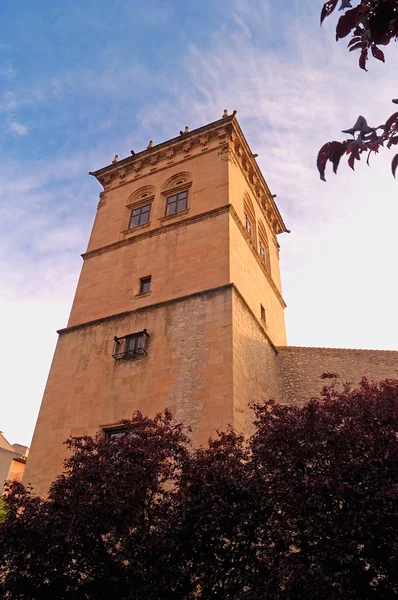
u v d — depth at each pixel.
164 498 9.62
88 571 8.83
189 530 8.17
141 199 23.39
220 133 23.31
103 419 15.59
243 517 8.20
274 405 10.42
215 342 15.48
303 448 8.74
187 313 16.83
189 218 20.22
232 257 18.28
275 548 7.66
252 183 25.06
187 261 18.78
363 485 7.72
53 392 17.27
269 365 18.58
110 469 9.02
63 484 9.16
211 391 14.34
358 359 18.42
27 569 8.52
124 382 16.14
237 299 16.89
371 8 3.01
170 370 15.56
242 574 7.86
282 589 7.18
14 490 9.76
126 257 20.73
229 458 9.16
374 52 3.22
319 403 9.93
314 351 19.47
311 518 7.80
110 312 18.91
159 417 11.02
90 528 8.47
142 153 25.28
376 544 7.38
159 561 8.05
